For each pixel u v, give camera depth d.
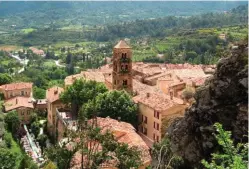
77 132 37.91
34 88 178.25
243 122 46.16
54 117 115.62
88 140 37.72
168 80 130.12
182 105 87.31
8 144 109.31
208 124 50.41
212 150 48.22
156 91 113.88
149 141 89.19
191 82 111.31
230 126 48.03
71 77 146.62
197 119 52.31
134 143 63.75
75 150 37.09
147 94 95.06
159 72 158.88
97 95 99.31
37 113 138.38
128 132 69.94
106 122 74.06
